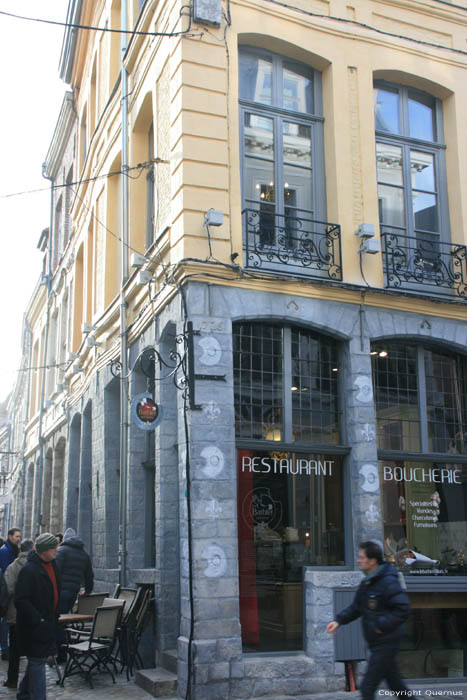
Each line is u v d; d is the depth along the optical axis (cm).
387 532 1028
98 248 1627
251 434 973
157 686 877
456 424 1125
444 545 1063
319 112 1141
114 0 1560
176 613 1012
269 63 1118
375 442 1020
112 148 1494
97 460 1504
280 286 999
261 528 949
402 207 1177
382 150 1180
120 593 1103
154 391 1173
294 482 985
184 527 909
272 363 1008
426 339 1103
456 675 1002
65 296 2233
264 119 1094
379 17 1189
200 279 945
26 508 2777
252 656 895
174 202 998
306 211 1096
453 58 1232
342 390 1045
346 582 938
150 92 1216
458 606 1033
